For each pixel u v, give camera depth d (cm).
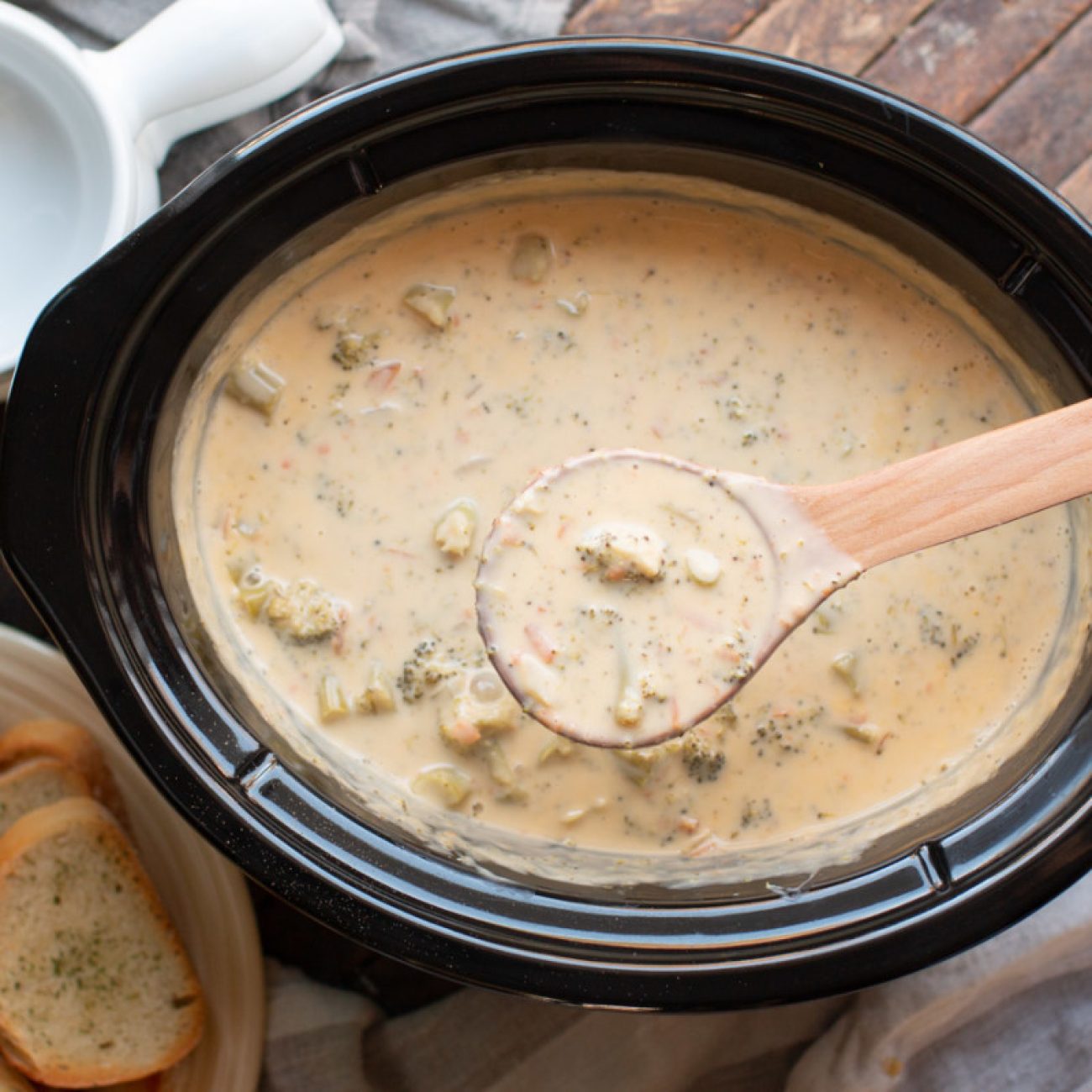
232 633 69
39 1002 73
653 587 64
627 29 75
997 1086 74
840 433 70
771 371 70
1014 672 70
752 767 69
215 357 69
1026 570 70
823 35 75
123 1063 73
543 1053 74
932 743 69
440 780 69
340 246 69
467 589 69
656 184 69
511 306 70
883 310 70
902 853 66
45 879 73
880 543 63
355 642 69
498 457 69
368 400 70
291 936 75
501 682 69
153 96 74
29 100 74
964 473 63
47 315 63
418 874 65
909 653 70
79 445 64
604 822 69
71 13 76
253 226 66
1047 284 66
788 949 64
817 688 69
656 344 70
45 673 74
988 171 65
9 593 76
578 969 64
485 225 70
